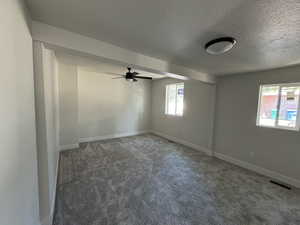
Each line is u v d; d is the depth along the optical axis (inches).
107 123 203.6
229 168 123.0
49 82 75.7
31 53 49.7
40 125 57.0
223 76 139.9
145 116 242.1
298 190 92.4
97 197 80.8
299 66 95.0
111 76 201.2
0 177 25.1
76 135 163.8
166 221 65.5
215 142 149.6
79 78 177.2
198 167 123.3
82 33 60.6
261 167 115.3
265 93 114.8
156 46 72.2
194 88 170.4
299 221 67.9
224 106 140.7
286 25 48.3
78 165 121.0
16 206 32.0
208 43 64.7
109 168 116.9
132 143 186.1
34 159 49.4
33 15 48.8
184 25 51.8
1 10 25.5
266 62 90.6
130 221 64.9
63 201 76.9
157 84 231.0
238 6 39.8
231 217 68.9
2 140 26.0
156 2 39.8
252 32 54.1
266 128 112.3
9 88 29.2
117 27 55.3
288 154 101.3
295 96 99.3
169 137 210.4
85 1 40.5
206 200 80.7
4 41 26.9
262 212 72.7
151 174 108.9
